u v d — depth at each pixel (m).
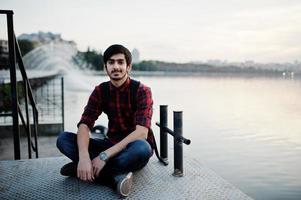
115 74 2.83
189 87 63.72
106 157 2.60
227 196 2.50
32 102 4.41
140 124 2.82
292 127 16.66
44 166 3.16
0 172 2.99
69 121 15.17
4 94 8.98
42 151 6.74
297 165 9.91
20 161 3.31
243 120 18.91
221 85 83.00
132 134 2.76
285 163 10.11
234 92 50.50
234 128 16.05
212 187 2.68
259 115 21.39
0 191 2.56
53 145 7.26
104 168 2.68
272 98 37.78
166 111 3.41
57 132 8.35
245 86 79.62
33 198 2.43
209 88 62.56
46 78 33.78
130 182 2.48
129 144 2.73
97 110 3.01
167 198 2.46
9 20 3.24
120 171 2.63
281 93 49.81
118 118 2.99
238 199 2.45
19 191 2.56
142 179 2.85
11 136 7.95
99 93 3.00
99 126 8.20
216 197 2.48
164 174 2.98
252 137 13.96
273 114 22.14
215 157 10.59
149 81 96.00
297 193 7.63
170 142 10.67
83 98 28.17
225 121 18.36
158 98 32.72
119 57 2.82
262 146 12.30
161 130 3.43
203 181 2.81
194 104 27.42
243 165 9.79
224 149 11.65
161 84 76.06
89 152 3.01
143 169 3.12
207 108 24.77
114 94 2.95
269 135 14.45
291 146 12.36
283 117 20.61
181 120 2.92
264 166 9.73
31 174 2.94
